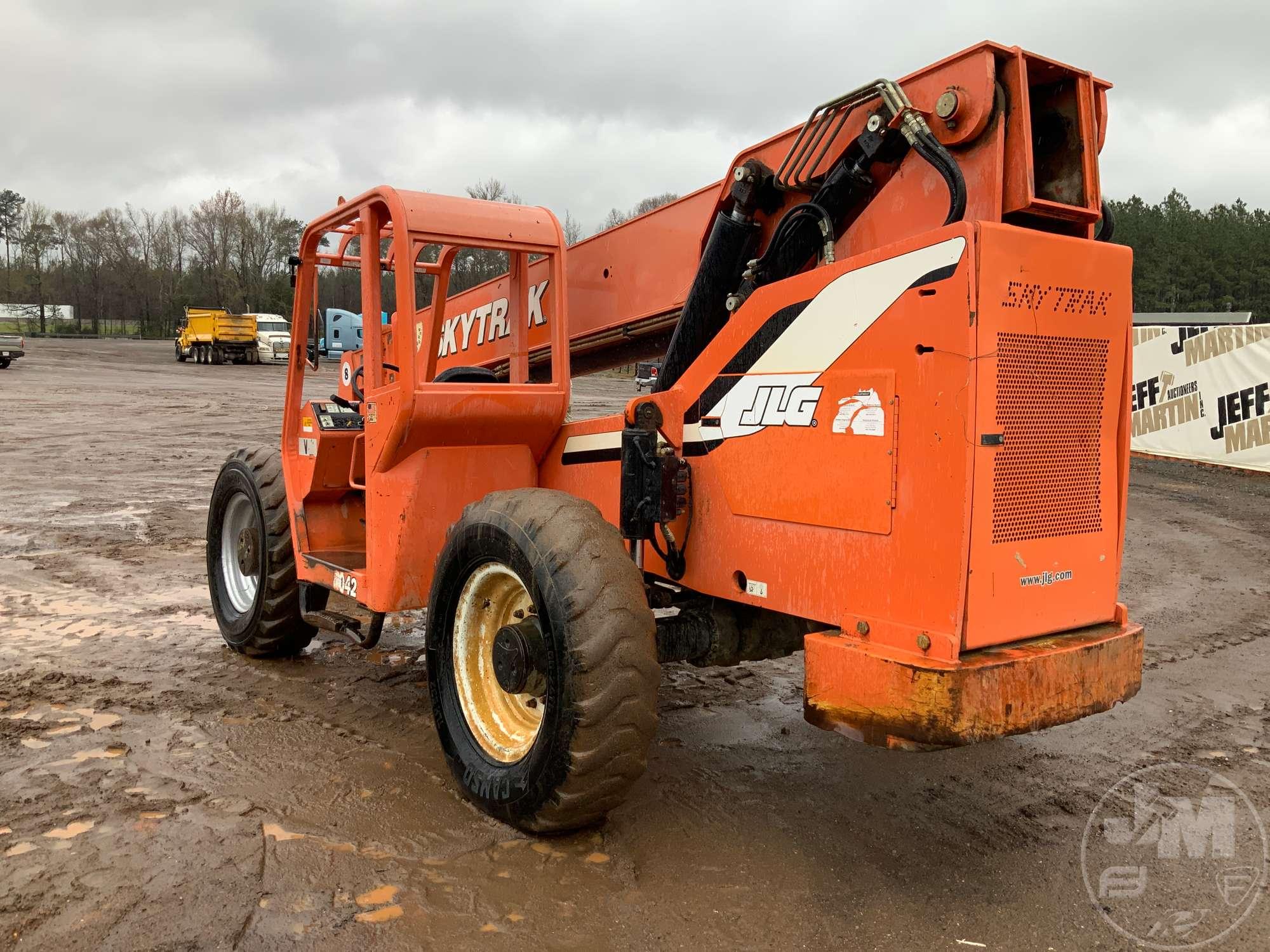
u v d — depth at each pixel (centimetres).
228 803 351
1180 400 1506
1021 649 286
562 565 313
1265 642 611
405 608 412
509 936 273
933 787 386
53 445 1463
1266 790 388
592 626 306
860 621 294
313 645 568
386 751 407
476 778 345
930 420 275
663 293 427
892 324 283
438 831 335
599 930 278
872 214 339
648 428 352
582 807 313
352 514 512
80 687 476
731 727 447
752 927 282
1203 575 806
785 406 318
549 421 420
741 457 336
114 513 963
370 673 514
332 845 321
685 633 356
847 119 346
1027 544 288
